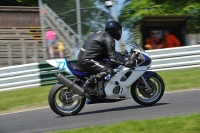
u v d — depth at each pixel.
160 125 12.16
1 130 15.12
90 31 30.11
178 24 34.62
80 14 30.11
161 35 34.19
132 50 16.69
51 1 30.47
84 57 16.34
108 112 16.70
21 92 24.41
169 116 13.90
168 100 18.41
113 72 16.31
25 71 27.12
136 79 16.59
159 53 28.39
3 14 45.75
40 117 17.02
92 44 16.36
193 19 37.50
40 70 27.28
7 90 26.92
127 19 38.41
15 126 15.63
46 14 30.31
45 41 30.12
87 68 16.39
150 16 33.41
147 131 11.70
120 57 16.64
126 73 16.55
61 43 30.16
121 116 15.52
